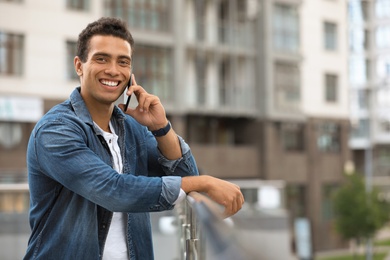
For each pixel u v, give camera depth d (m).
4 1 22.77
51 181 2.30
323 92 33.12
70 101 2.44
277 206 21.02
